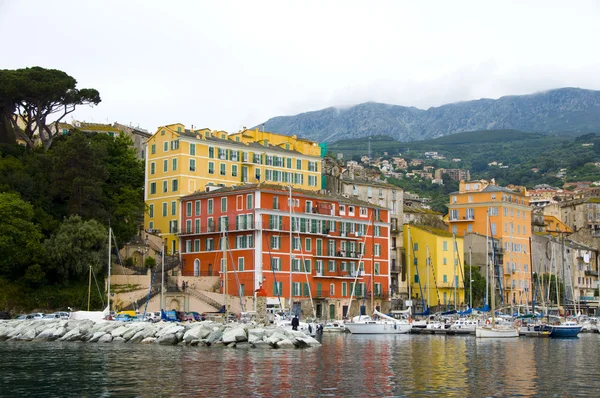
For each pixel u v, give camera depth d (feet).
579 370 222.89
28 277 385.91
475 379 196.95
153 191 512.22
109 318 371.76
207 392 169.07
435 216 651.25
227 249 454.81
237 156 526.16
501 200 635.25
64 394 166.81
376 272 513.45
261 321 374.63
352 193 565.53
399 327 404.77
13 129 490.90
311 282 466.29
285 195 459.32
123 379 188.96
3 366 217.36
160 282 429.38
